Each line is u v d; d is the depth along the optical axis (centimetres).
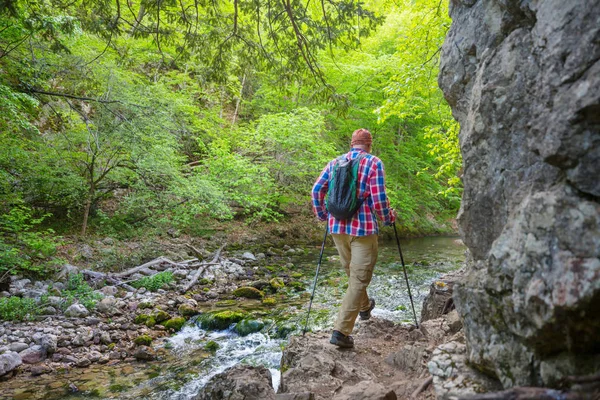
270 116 1277
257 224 1380
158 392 389
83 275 706
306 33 536
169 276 770
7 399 370
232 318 576
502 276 156
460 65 238
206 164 1158
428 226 1811
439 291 432
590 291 119
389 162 1619
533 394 118
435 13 669
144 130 870
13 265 661
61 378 414
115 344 501
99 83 810
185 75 1255
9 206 753
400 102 747
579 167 135
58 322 534
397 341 337
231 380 249
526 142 170
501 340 160
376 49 1648
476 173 199
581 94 133
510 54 182
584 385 119
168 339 529
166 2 494
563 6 149
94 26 496
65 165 854
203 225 1232
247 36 559
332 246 1333
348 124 1520
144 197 938
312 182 1448
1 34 646
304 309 638
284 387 259
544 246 139
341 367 280
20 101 712
